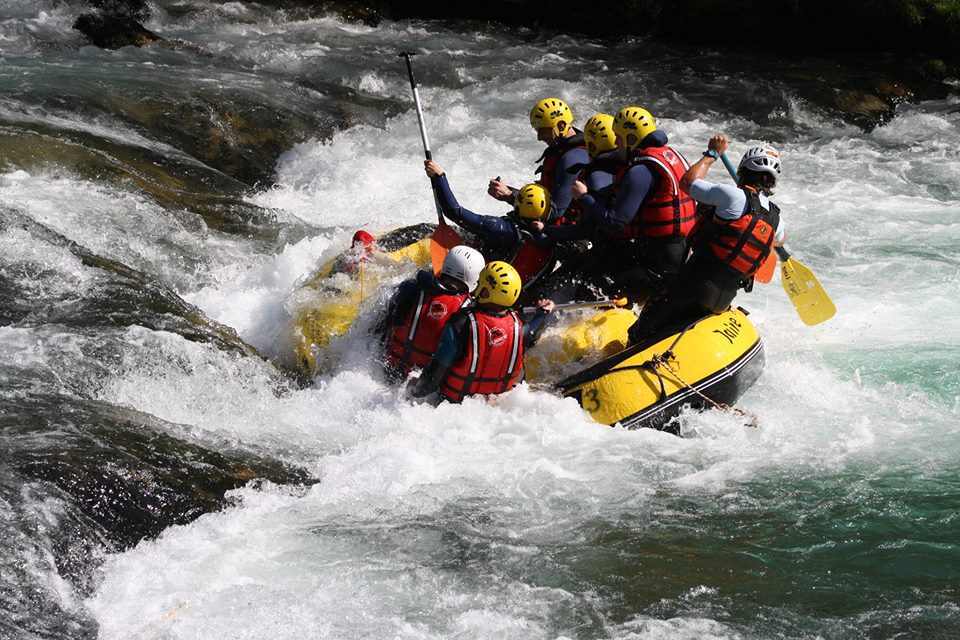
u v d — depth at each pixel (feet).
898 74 137.90
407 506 45.85
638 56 149.38
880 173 104.73
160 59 123.44
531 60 145.18
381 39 152.97
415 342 53.57
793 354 64.49
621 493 47.75
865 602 40.06
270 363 58.03
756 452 51.98
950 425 54.65
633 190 53.72
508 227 57.16
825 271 79.82
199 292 67.05
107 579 38.58
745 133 119.44
